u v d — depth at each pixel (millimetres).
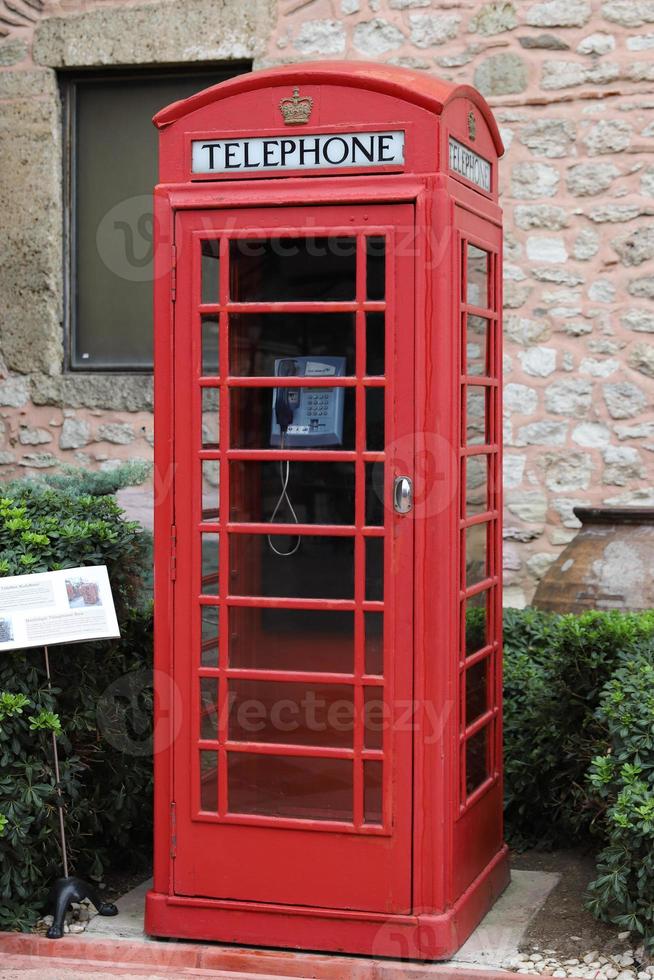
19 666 4199
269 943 3975
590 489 6871
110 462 7367
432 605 3842
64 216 7562
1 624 4102
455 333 3879
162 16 7242
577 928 4133
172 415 4016
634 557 5625
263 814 4000
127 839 4746
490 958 3898
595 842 4926
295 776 3980
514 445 6957
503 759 4988
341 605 3918
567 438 6898
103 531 4461
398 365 3834
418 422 3824
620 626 4828
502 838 4613
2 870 4152
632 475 6824
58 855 4434
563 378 6902
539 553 6922
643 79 6797
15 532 4426
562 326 6898
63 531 4410
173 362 4008
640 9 6789
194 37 7211
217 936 4020
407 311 3818
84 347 7578
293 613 3975
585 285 6879
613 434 6848
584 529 5898
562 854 4934
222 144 3955
